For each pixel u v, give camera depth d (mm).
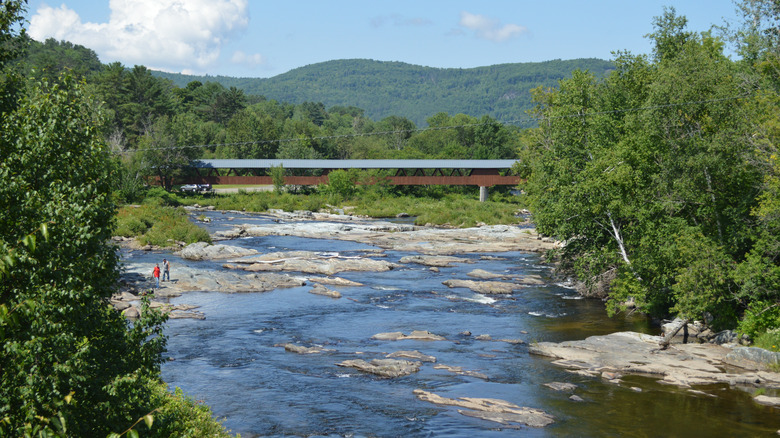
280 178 121938
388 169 130250
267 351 32562
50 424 9930
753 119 32938
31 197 10750
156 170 118250
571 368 30156
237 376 28359
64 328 10812
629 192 39469
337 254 66312
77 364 10602
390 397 25922
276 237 79625
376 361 30203
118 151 107625
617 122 44781
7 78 13609
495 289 49312
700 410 24625
